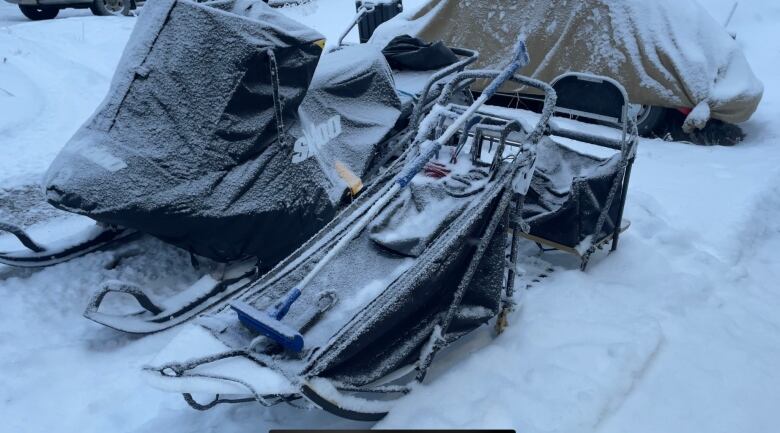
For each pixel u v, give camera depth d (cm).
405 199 292
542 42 634
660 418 260
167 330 320
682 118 613
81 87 755
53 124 632
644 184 496
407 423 246
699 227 425
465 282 265
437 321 264
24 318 326
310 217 341
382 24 718
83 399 278
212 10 316
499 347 294
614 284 351
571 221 346
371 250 271
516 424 247
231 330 231
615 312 321
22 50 901
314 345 223
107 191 295
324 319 236
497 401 258
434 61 504
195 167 307
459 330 281
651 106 606
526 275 365
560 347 293
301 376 209
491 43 664
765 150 572
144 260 372
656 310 329
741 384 280
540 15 631
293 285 254
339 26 1097
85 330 323
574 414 252
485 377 274
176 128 312
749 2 1080
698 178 507
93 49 932
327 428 256
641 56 588
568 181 377
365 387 236
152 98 316
